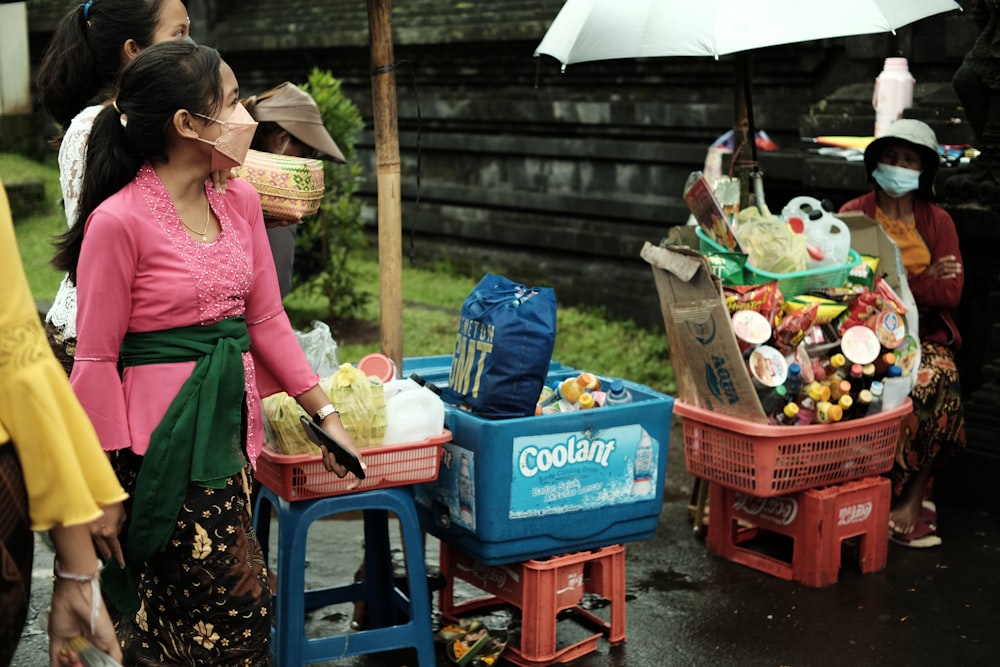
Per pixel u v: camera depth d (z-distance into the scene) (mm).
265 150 4016
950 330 4586
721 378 3992
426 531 3639
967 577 4176
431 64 9547
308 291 8492
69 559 1847
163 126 2504
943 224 4516
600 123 8281
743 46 3750
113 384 2545
